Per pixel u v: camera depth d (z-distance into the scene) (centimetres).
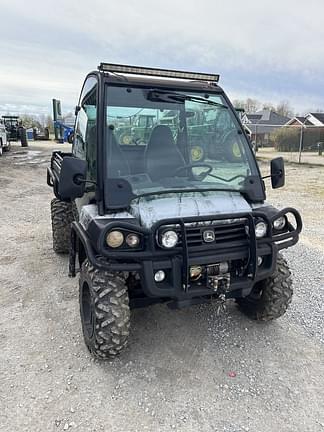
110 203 286
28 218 755
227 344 330
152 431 240
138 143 318
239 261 297
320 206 897
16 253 551
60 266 502
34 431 238
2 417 249
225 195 312
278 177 354
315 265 505
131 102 320
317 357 314
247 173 337
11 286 443
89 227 283
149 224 275
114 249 264
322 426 245
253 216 294
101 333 286
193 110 341
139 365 302
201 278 284
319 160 2083
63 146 2584
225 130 351
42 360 308
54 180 488
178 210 285
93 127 331
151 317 373
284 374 293
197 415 253
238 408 259
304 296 415
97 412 255
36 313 383
